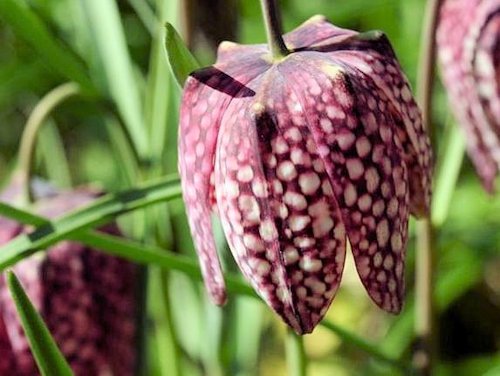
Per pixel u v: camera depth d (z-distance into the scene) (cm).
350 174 22
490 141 28
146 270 31
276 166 22
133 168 33
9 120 55
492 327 48
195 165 23
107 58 33
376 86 23
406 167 23
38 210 30
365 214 23
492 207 44
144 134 33
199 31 32
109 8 33
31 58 46
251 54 24
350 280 47
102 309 30
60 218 27
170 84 33
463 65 28
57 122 48
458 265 43
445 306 45
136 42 45
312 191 22
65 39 38
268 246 23
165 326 35
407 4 46
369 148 23
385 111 23
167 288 33
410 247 44
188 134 23
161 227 35
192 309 38
